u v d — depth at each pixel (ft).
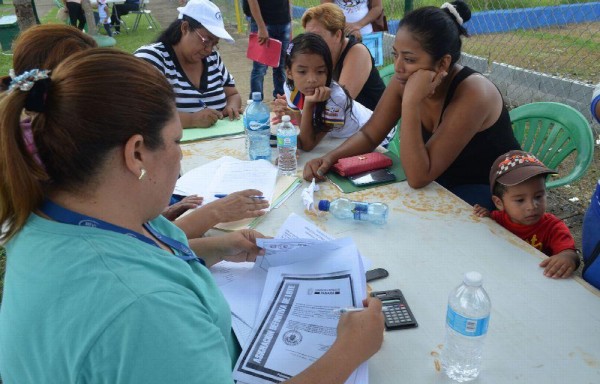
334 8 9.05
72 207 2.43
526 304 3.84
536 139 7.72
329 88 6.97
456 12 6.04
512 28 20.42
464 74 6.32
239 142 7.47
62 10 27.84
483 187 6.86
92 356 2.08
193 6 8.20
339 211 5.26
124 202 2.50
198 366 2.24
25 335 2.24
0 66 22.15
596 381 3.16
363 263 4.30
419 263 4.41
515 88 15.31
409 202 5.49
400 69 6.07
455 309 3.28
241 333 3.65
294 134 6.26
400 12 22.30
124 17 37.93
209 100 9.10
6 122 2.19
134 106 2.30
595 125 12.97
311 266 4.18
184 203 5.47
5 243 2.49
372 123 6.84
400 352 3.44
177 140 2.62
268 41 9.53
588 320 3.67
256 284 4.19
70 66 2.29
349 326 3.23
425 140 7.14
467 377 3.21
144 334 2.12
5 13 42.68
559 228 5.41
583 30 19.81
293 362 3.33
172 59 8.59
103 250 2.31
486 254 4.50
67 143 2.24
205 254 4.39
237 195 5.24
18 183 2.27
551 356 3.35
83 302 2.15
